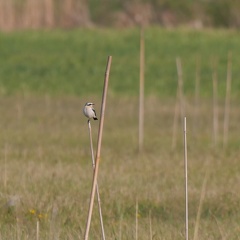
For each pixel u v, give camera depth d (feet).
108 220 42.63
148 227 40.75
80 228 39.96
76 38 228.63
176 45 222.48
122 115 120.16
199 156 72.69
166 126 105.91
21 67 190.08
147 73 184.85
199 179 56.54
